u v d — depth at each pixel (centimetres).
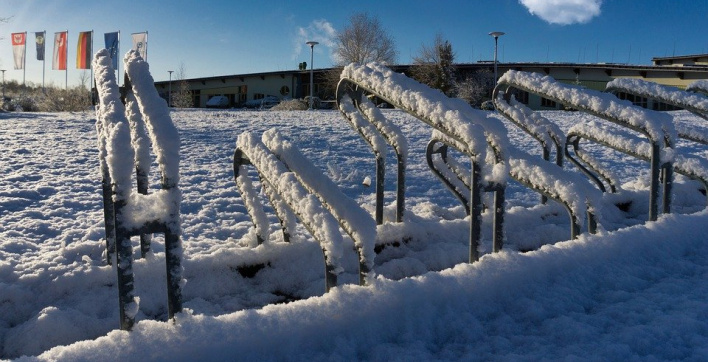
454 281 218
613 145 409
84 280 246
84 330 216
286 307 185
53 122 1473
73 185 591
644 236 306
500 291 226
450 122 246
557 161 427
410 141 1106
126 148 160
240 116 1933
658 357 176
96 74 201
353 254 300
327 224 199
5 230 389
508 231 364
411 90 259
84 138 1076
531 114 423
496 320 208
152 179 641
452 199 572
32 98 2966
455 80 3819
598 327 200
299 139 1068
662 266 282
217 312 238
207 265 263
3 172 658
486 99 3712
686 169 402
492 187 254
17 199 498
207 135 1130
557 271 251
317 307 187
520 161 306
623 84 462
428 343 190
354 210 208
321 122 1562
